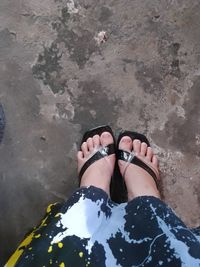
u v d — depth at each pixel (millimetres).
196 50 1358
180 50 1359
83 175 1291
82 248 1053
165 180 1341
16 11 1353
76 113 1349
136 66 1354
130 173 1293
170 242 1046
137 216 1100
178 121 1350
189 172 1341
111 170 1306
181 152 1346
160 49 1359
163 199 1336
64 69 1349
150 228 1074
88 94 1350
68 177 1336
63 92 1347
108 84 1351
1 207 1321
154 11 1363
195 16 1364
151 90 1353
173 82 1354
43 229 1122
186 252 1030
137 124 1353
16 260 1104
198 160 1343
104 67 1352
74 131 1347
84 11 1359
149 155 1323
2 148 1330
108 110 1351
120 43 1358
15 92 1343
